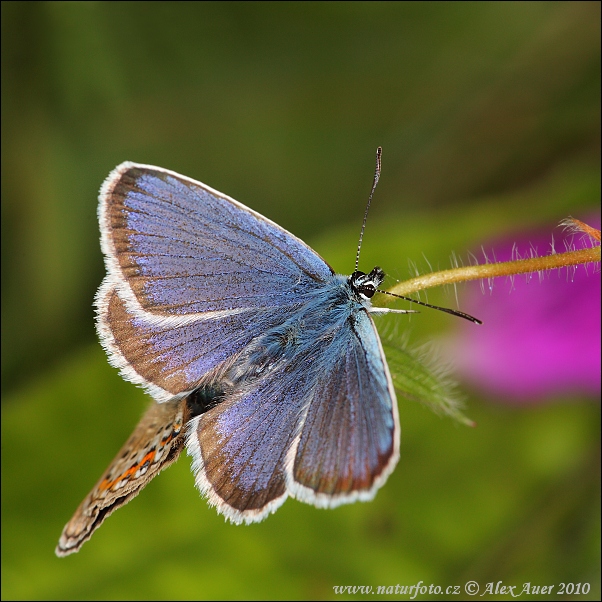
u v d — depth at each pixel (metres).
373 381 0.21
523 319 0.23
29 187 0.24
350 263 0.23
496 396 0.23
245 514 0.21
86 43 0.24
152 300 0.21
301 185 0.24
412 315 0.23
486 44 0.24
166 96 0.24
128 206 0.21
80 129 0.24
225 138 0.24
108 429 0.23
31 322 0.24
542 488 0.23
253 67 0.24
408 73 0.24
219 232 0.21
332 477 0.21
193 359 0.21
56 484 0.23
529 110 0.24
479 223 0.23
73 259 0.24
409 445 0.23
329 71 0.24
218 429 0.21
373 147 0.24
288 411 0.21
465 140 0.24
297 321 0.21
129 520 0.23
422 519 0.23
